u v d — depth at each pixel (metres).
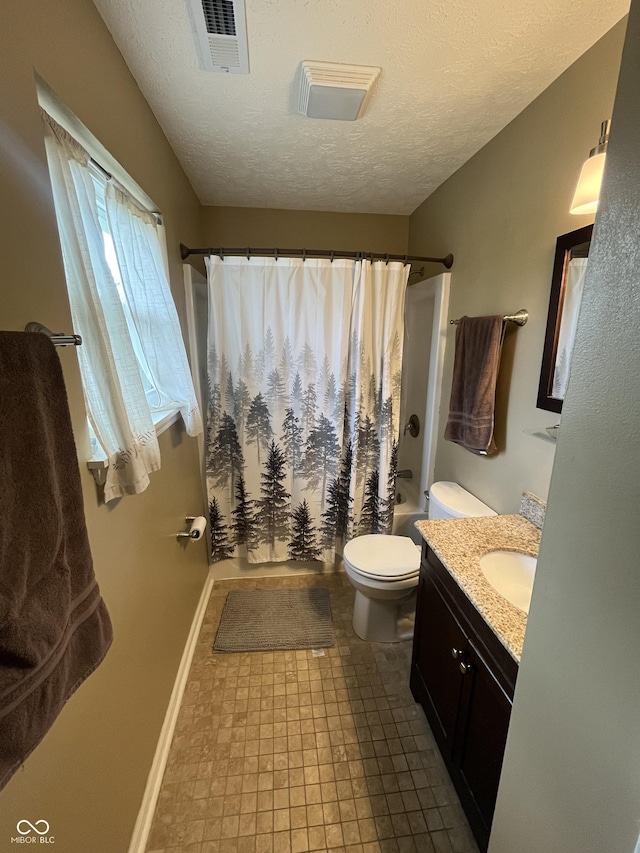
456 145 1.61
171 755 1.34
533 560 1.21
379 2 0.92
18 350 0.53
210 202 2.26
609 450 0.47
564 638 0.57
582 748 0.53
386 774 1.28
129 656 1.06
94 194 0.91
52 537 0.58
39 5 0.68
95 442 0.93
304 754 1.34
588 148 1.10
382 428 2.06
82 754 0.79
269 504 2.16
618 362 0.45
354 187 2.04
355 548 1.85
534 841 0.66
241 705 1.53
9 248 0.59
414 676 1.51
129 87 1.13
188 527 1.73
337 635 1.89
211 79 1.18
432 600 1.32
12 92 0.60
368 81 1.17
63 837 0.72
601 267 0.47
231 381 1.97
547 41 1.04
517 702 0.70
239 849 1.09
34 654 0.52
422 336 2.29
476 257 1.71
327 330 1.92
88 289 0.82
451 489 1.86
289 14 0.95
